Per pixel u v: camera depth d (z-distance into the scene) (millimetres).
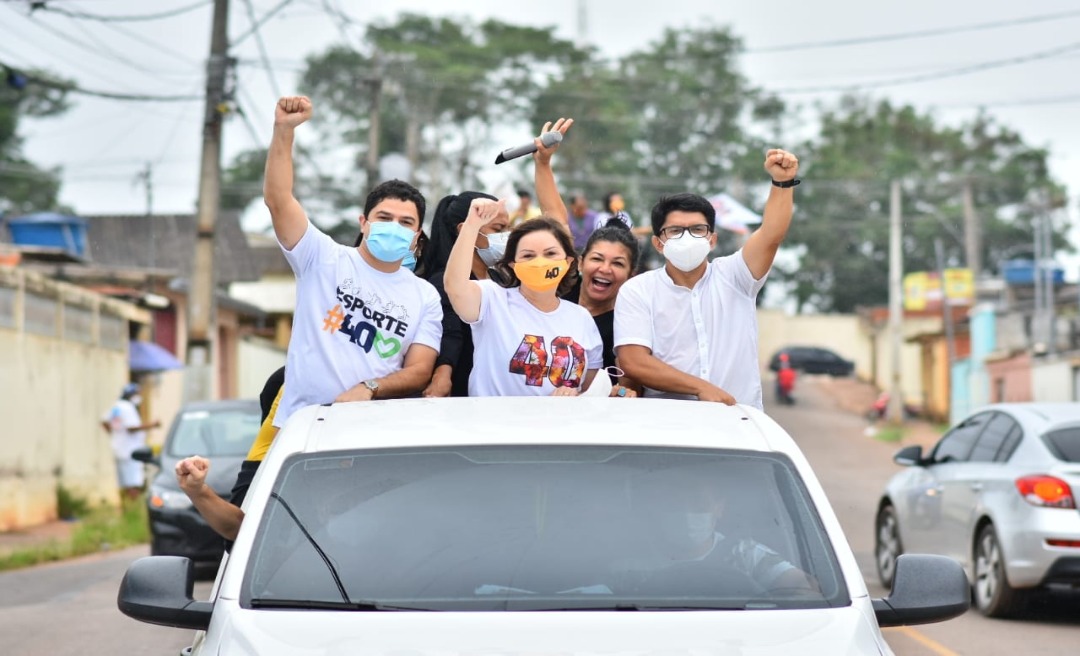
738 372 6328
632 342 6168
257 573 4332
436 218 7098
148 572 4504
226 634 4117
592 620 4121
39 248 29312
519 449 4707
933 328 57750
